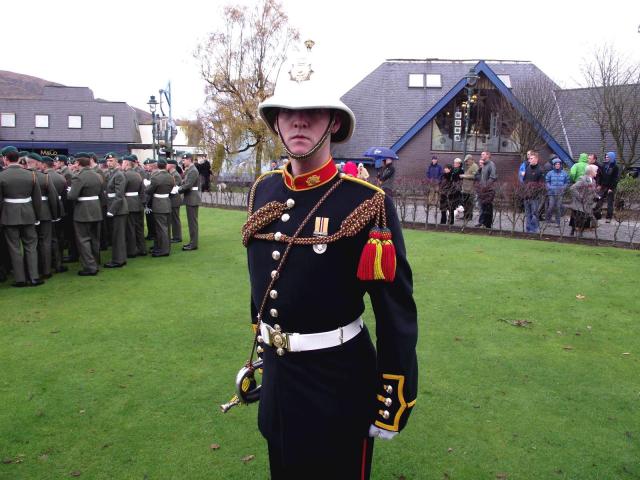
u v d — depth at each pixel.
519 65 21.59
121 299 5.96
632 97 16.39
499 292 6.10
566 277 6.75
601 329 4.94
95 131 32.81
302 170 1.84
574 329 4.94
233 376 3.95
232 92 21.56
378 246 1.66
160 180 8.30
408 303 1.79
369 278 1.67
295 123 1.73
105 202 8.84
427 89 21.77
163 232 8.44
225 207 15.86
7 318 5.28
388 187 11.29
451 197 10.91
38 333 4.84
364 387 1.83
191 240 9.01
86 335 4.79
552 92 19.03
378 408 1.78
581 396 3.67
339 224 1.75
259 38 21.38
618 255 8.05
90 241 7.23
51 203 6.92
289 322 1.79
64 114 32.91
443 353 4.38
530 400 3.61
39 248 6.94
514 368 4.11
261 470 2.84
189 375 3.96
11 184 6.36
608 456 2.98
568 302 5.73
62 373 3.99
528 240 9.40
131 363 4.18
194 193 8.88
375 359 1.92
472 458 2.96
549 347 4.52
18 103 32.81
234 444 3.08
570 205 9.57
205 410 3.46
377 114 21.52
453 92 18.19
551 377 3.96
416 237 9.64
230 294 6.15
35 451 3.00
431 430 3.24
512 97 17.23
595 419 3.37
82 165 7.14
